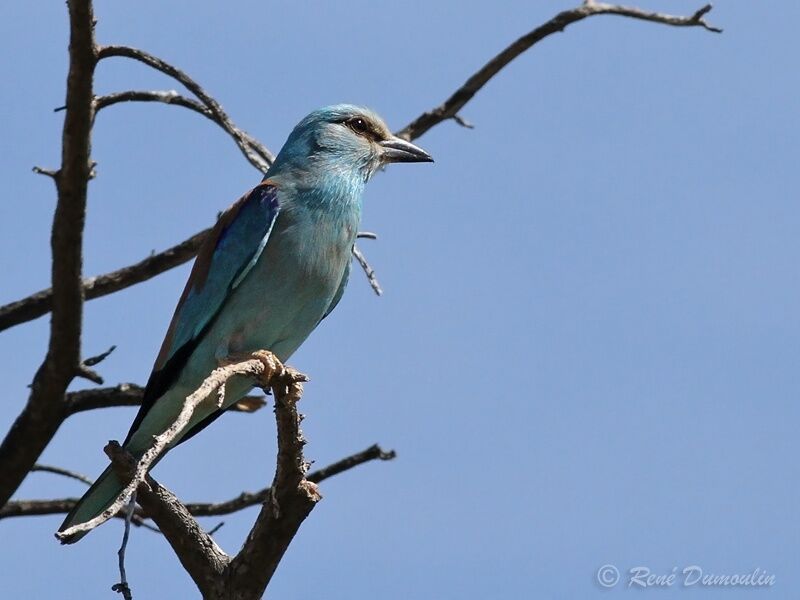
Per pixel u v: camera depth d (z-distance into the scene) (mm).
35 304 13422
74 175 11531
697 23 14086
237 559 9500
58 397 12359
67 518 10750
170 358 11703
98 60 11406
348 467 12734
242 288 11539
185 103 13023
